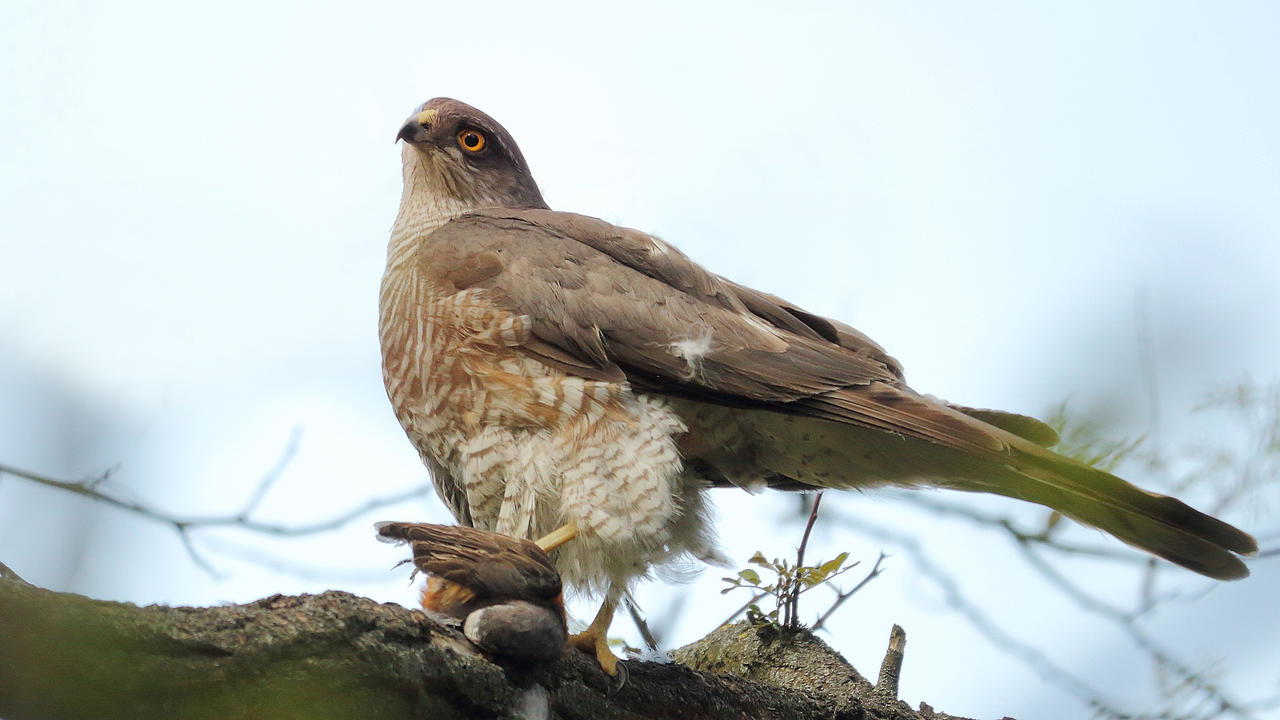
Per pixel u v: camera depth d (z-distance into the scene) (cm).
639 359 908
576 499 864
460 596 676
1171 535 881
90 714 512
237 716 543
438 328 909
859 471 967
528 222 980
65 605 496
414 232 1026
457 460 934
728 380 910
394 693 588
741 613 1016
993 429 870
